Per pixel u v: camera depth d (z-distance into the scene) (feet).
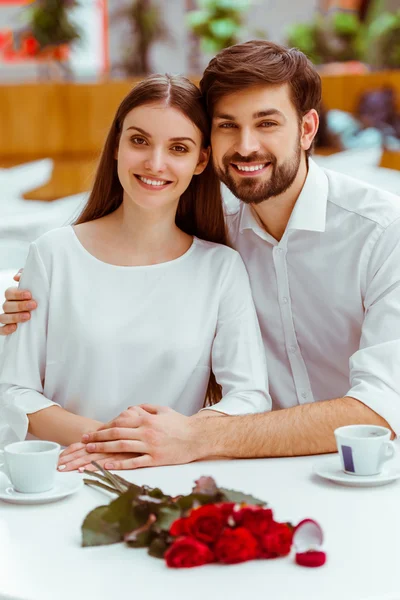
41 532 4.61
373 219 6.99
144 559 4.24
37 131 18.86
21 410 6.51
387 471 5.42
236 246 7.47
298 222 7.06
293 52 6.70
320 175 7.21
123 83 19.22
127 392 6.68
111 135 6.91
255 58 6.51
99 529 4.42
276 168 6.68
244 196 6.77
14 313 6.75
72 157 18.81
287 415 6.03
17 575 4.10
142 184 6.57
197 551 4.08
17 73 24.18
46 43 19.92
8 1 23.81
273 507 4.92
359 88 19.47
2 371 6.78
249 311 7.02
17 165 17.87
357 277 7.04
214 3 20.84
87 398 6.67
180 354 6.67
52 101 18.88
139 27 21.06
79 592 3.92
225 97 6.53
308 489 5.23
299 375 7.52
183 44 26.99
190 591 3.90
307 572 4.08
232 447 5.86
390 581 3.97
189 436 5.82
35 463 5.03
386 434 5.34
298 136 6.79
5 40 24.02
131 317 6.65
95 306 6.64
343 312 7.20
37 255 6.81
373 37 21.03
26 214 15.42
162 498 4.46
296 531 4.26
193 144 6.63
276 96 6.54
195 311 6.78
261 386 6.74
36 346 6.73
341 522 4.70
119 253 6.83
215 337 6.91
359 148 18.62
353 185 7.25
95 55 25.35
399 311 6.66
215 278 6.93
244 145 6.54
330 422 5.99
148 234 6.82
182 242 7.04
